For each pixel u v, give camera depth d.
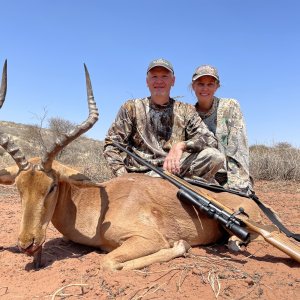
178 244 1.47
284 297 1.13
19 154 1.34
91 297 1.10
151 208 1.54
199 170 1.85
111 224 1.47
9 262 1.43
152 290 1.13
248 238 1.42
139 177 1.63
